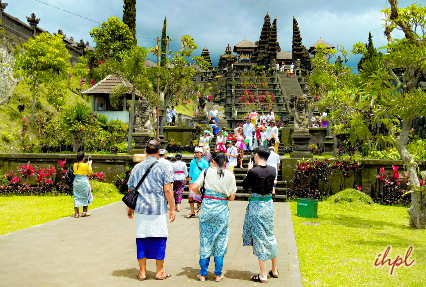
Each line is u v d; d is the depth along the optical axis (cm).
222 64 6850
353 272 448
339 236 659
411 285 397
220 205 423
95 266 457
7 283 386
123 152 1770
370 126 948
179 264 479
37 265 456
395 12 800
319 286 398
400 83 772
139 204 413
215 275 416
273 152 975
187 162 1421
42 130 1923
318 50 2891
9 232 659
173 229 709
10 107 2158
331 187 1171
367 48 2902
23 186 1252
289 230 707
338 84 2014
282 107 3822
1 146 1794
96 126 1803
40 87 2630
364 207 989
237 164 1413
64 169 1302
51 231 665
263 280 410
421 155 1280
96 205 1009
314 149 1828
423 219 727
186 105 4650
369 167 1151
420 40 784
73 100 2952
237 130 1466
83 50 4153
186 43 2564
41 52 2244
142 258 408
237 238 642
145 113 1377
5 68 2258
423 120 1864
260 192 425
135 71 1677
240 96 4081
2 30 2416
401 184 1115
